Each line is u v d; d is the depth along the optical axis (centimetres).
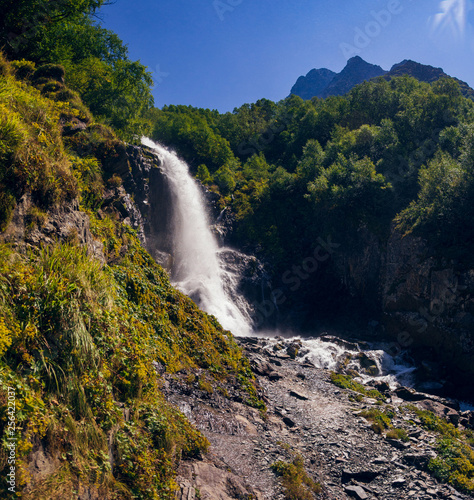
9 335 500
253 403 1211
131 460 624
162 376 1052
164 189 3772
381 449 1182
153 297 1272
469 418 1870
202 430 941
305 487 884
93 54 2969
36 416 464
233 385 1259
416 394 2081
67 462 478
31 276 579
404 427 1415
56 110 1429
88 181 1312
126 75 2886
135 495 572
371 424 1341
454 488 1055
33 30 2056
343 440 1177
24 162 687
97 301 721
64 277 646
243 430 1023
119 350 730
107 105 2758
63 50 2450
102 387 614
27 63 1667
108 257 1165
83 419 543
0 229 629
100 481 515
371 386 2200
